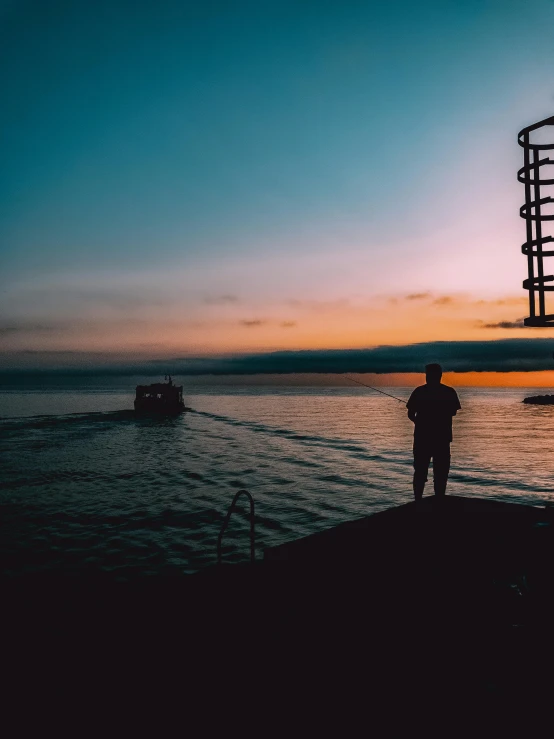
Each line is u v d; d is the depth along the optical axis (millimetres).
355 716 2572
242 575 4723
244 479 17906
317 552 4539
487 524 4672
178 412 61312
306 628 3402
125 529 11047
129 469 19984
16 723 3361
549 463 23516
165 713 3043
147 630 4387
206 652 3551
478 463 23547
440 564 3809
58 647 4668
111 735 3004
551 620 2939
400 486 16891
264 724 2652
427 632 3135
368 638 3189
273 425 45688
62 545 9789
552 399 122062
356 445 29656
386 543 4469
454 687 2670
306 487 16500
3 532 10797
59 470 19672
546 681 2629
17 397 121750
